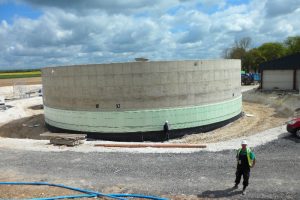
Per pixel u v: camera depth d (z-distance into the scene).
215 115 22.45
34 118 30.27
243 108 31.84
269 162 12.50
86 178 11.65
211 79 21.88
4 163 13.88
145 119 20.22
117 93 20.16
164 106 20.33
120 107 20.23
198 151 14.62
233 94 24.67
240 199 9.49
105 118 20.58
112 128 20.55
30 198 9.99
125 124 20.34
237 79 25.66
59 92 22.52
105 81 20.22
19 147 17.12
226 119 23.72
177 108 20.56
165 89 20.20
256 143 15.66
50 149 16.38
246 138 17.39
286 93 36.41
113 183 11.08
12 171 12.74
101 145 17.17
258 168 11.91
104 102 20.44
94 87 20.55
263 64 40.84
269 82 40.81
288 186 10.21
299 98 30.02
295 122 16.19
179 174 11.64
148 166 12.66
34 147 17.05
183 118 20.81
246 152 9.74
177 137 20.78
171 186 10.60
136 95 20.03
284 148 14.34
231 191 10.03
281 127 19.28
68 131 22.34
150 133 20.39
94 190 10.53
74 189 10.63
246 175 9.73
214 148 15.24
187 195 9.88
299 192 9.77
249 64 88.50
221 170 11.84
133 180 11.28
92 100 20.75
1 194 10.37
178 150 15.22
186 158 13.48
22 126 26.89
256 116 26.95
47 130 24.97
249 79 54.94
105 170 12.41
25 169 12.93
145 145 16.70
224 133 21.38
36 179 11.72
